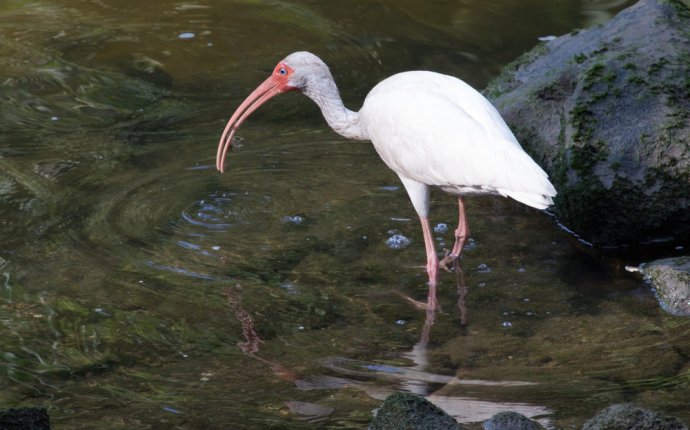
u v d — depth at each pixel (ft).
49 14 60.23
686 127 37.45
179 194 41.34
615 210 37.52
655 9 42.83
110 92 51.06
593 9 59.98
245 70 53.88
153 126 47.55
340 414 26.99
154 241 37.68
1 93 50.42
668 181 37.11
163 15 60.59
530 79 44.09
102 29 58.44
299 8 61.77
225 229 38.73
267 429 26.18
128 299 33.60
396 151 36.09
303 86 39.27
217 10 61.36
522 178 32.42
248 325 32.22
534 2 61.52
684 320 32.50
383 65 54.34
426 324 32.48
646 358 30.07
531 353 30.58
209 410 27.22
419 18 60.03
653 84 38.81
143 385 28.66
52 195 40.96
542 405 27.40
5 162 43.62
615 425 24.99
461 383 28.81
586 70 39.63
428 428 25.05
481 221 40.11
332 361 30.14
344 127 39.04
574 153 38.01
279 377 29.17
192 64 54.49
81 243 37.37
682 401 27.27
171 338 31.32
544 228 39.50
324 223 39.32
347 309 33.37
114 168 43.42
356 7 61.67
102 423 26.55
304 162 44.42
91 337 31.27
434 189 42.93
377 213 40.14
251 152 45.24
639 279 35.53
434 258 35.19
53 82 51.85
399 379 29.07
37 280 34.73
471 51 55.31
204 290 34.30
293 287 34.73
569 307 33.58
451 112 34.45
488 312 33.24
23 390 28.32
